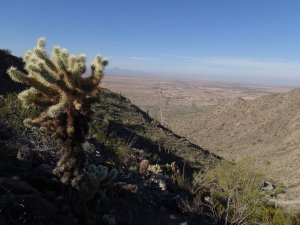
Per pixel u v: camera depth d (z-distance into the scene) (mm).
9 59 21531
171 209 8539
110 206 6645
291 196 40000
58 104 5309
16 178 5629
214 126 119062
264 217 10898
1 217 4512
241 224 9859
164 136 27969
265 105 119938
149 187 8992
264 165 14352
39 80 5473
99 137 12609
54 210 5062
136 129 25359
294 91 122562
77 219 5504
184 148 27172
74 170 5684
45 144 7820
